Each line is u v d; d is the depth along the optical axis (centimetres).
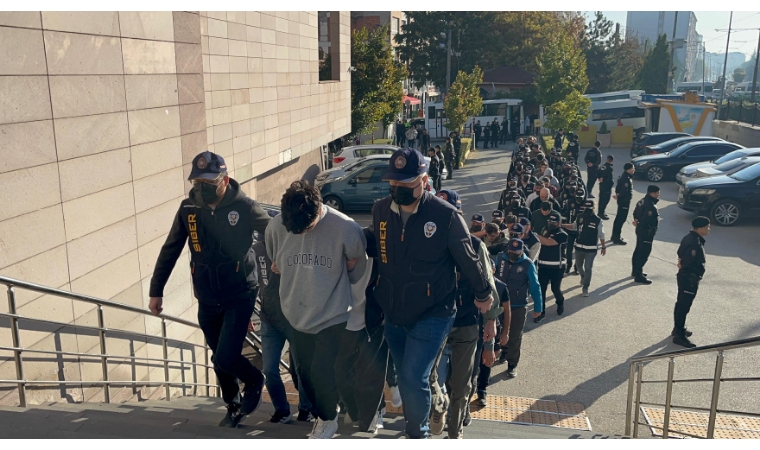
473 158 3114
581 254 1070
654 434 630
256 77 1305
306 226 324
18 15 457
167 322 677
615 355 855
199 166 360
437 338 332
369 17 4662
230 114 1176
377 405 400
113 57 568
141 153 616
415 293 325
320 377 359
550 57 3206
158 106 645
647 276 1193
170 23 664
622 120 3762
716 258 1307
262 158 1361
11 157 453
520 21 4775
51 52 489
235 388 422
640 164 2305
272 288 430
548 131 4062
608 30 5734
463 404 409
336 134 2050
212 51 1088
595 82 5681
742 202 1576
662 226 1603
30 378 472
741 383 765
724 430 642
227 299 384
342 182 1811
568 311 1020
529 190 1466
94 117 543
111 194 570
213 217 372
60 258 505
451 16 4541
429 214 322
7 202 450
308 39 1683
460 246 321
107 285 567
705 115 3222
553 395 745
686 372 797
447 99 3092
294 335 361
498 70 4628
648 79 5822
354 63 2709
